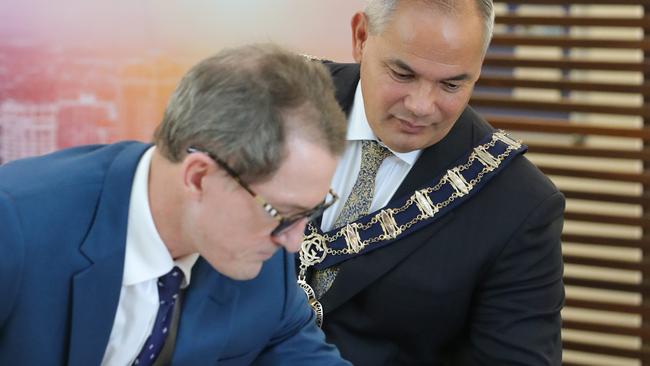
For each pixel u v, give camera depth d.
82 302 1.41
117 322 1.49
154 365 1.52
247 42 1.39
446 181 1.99
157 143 1.36
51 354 1.43
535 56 3.43
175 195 1.38
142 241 1.44
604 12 3.59
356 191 2.05
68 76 3.49
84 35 3.46
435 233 1.98
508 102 3.41
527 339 1.95
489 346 1.99
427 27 1.74
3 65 3.50
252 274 1.42
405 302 1.99
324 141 1.30
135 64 3.45
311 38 3.31
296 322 1.72
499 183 1.99
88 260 1.41
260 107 1.27
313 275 2.04
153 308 1.49
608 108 3.31
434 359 2.08
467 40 1.74
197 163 1.30
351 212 2.04
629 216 3.32
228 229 1.35
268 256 1.40
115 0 3.42
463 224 1.98
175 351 1.52
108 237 1.42
